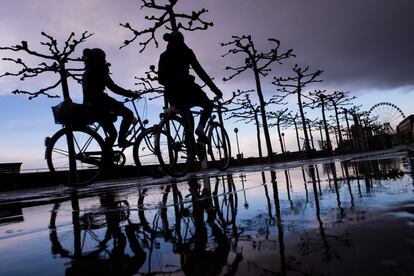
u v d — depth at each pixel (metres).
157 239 1.24
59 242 1.39
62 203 3.61
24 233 1.72
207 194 2.76
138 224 1.65
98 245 1.25
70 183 6.43
